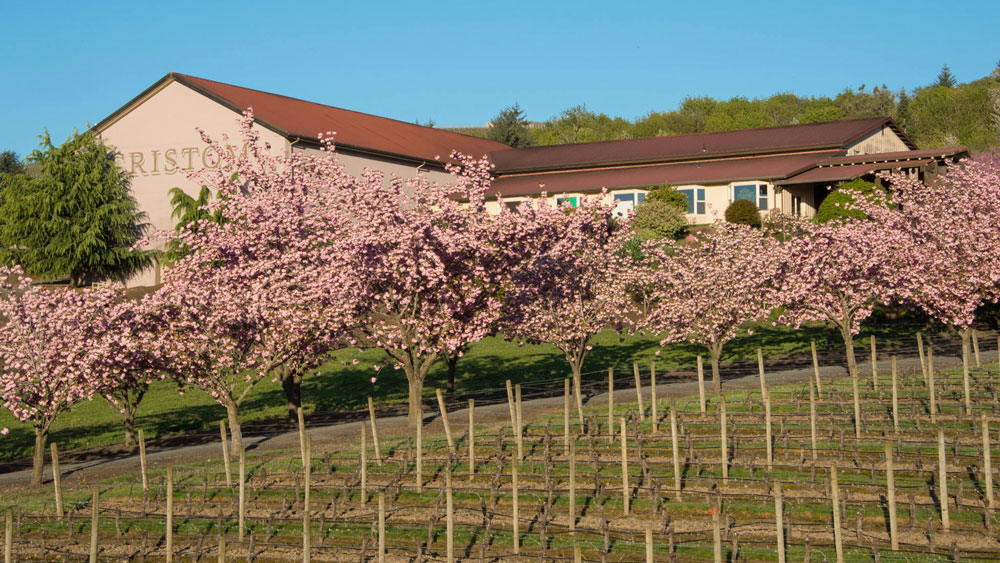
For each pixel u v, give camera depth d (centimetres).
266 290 2728
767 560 1577
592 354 4175
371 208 2680
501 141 11544
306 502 1872
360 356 4347
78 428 3262
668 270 3347
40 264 5597
